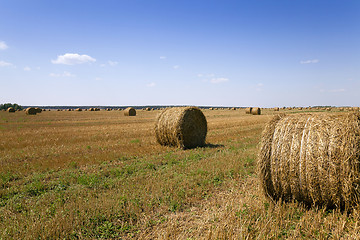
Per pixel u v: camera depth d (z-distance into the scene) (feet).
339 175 16.26
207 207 18.62
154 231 15.44
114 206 18.06
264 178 19.60
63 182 24.32
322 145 17.04
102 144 46.34
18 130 68.69
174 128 42.88
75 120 110.32
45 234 14.57
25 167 30.22
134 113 152.46
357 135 15.89
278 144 18.99
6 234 14.35
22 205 19.07
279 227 15.11
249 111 161.99
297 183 18.03
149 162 31.53
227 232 14.30
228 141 49.52
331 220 15.65
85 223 15.99
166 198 19.86
